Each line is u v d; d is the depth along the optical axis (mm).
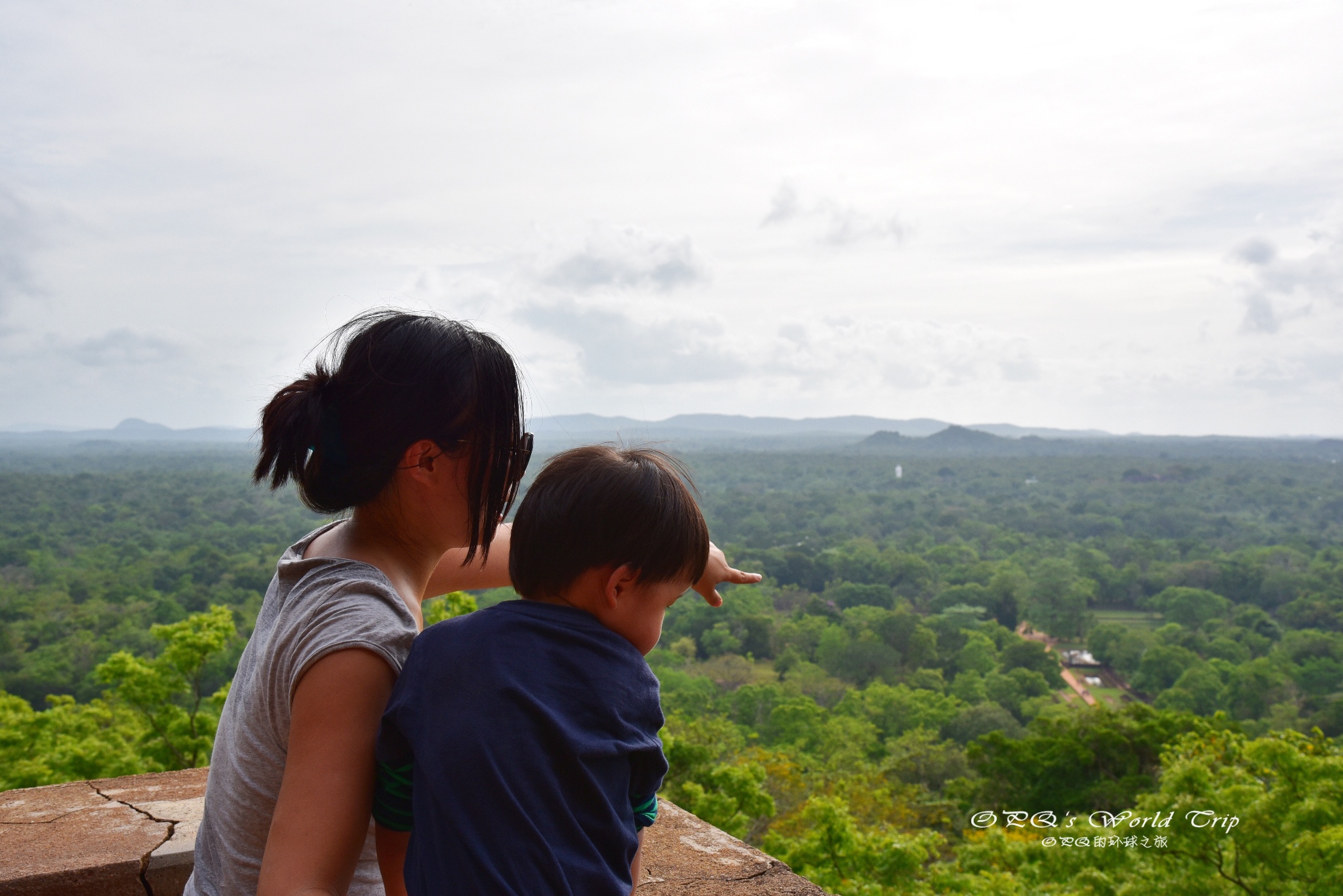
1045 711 44125
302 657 820
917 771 32281
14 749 12883
